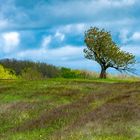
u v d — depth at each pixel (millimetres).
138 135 25578
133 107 32406
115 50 100750
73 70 106750
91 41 101500
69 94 52875
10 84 65625
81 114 35375
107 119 29453
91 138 25469
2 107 45938
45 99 50594
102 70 102500
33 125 35188
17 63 113875
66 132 28328
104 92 47438
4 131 37250
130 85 52281
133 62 99688
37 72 109750
